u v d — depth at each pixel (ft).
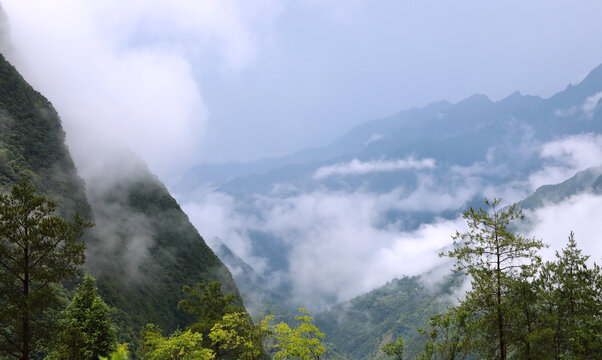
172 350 79.36
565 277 81.25
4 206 64.34
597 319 75.00
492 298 73.36
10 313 63.62
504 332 73.05
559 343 74.54
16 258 66.13
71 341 73.20
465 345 75.05
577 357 66.54
